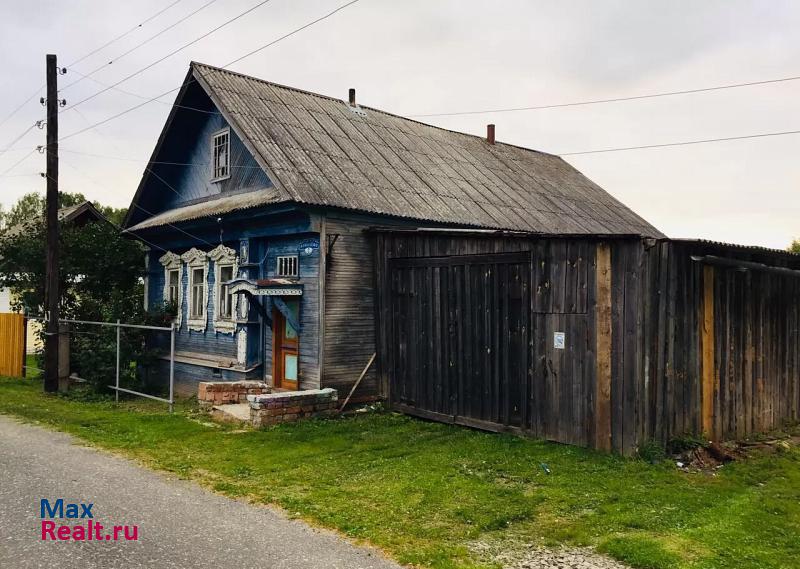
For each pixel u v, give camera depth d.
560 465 7.54
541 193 17.78
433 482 6.86
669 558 4.76
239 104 13.02
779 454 8.35
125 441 8.83
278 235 11.97
